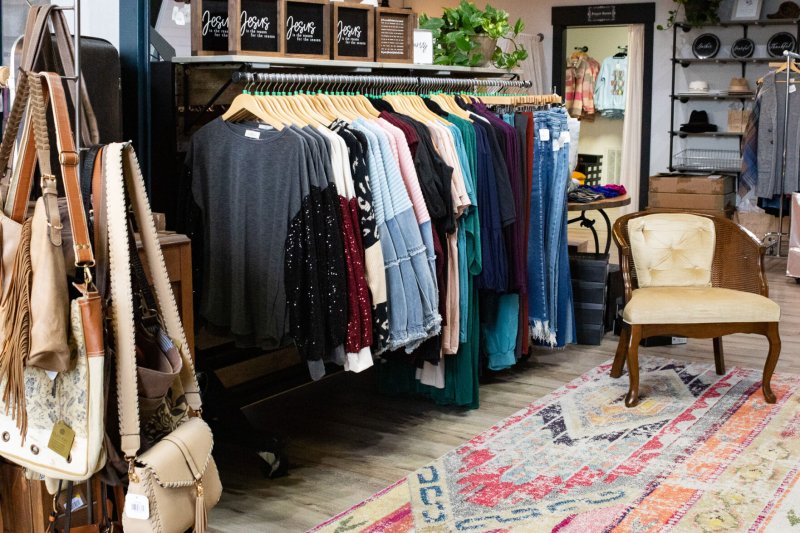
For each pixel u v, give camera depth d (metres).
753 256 4.23
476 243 3.83
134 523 1.77
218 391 3.32
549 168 4.45
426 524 2.86
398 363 4.21
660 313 3.96
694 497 3.05
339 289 3.04
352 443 3.66
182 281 2.64
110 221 1.77
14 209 1.85
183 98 3.52
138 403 1.80
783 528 2.81
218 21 3.48
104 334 1.79
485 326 4.27
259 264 3.08
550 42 10.57
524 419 3.90
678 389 4.30
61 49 2.20
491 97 4.75
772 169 8.30
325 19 3.62
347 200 3.09
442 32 4.90
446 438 3.72
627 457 3.43
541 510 2.96
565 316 4.70
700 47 9.64
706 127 9.60
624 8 10.12
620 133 11.54
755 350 5.04
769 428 3.74
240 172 3.08
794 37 9.34
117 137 3.01
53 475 1.80
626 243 4.25
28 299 1.72
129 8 3.21
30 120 1.84
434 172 3.53
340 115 3.46
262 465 3.33
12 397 1.81
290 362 4.23
